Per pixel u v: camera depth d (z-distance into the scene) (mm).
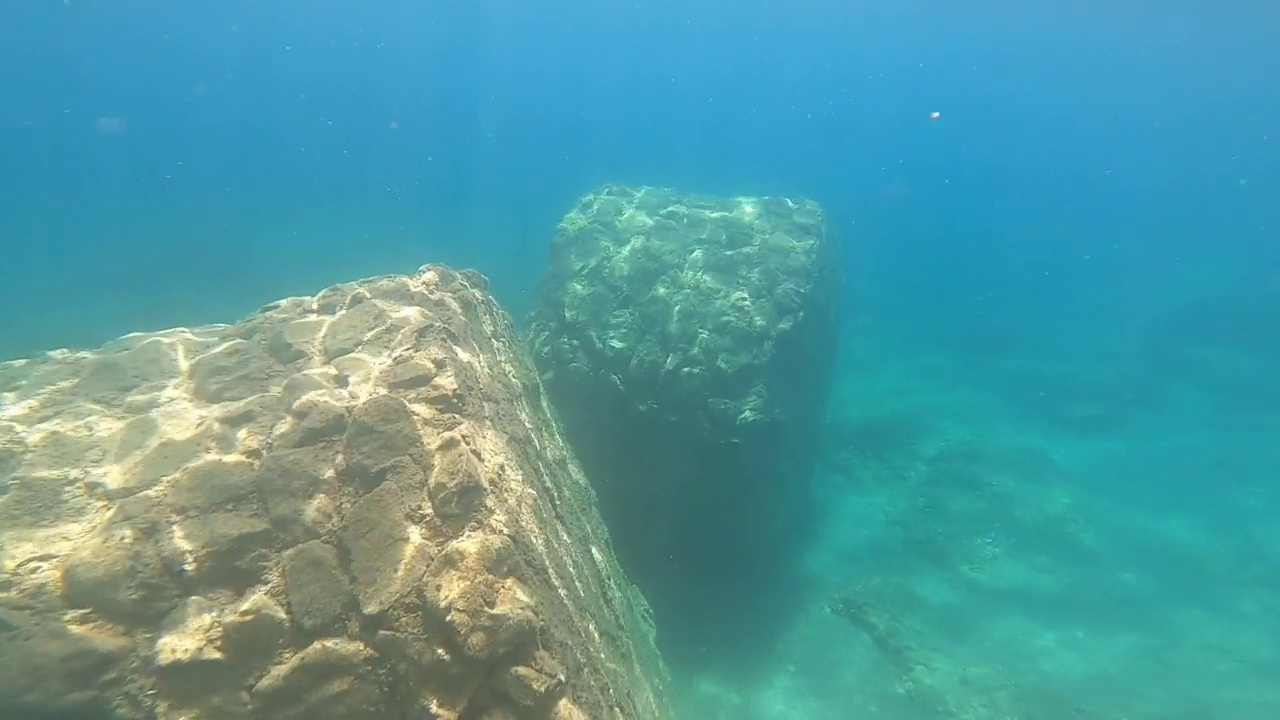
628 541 9578
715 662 9117
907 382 18094
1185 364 19391
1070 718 8031
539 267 27875
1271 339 21406
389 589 2871
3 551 3016
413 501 3172
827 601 10109
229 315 21688
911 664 8938
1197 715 7965
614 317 9688
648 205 11625
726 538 9609
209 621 2891
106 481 3430
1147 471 13375
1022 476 13172
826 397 13445
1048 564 10734
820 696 8617
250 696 2746
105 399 4074
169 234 35062
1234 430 15102
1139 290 29516
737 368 9109
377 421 3471
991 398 16953
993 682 8586
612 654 4371
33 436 3723
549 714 2787
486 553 3014
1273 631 9203
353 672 2746
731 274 10227
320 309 4898
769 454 9289
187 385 4203
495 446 3896
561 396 9492
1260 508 12062
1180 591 10062
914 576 10547
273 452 3459
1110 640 9211
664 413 9070
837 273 13703
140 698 2707
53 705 2611
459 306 5469
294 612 2893
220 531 3139
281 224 38531
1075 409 16328
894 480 13133
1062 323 24203
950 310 26219
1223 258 38219
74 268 27312
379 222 39469
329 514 3199
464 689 2705
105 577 2930
